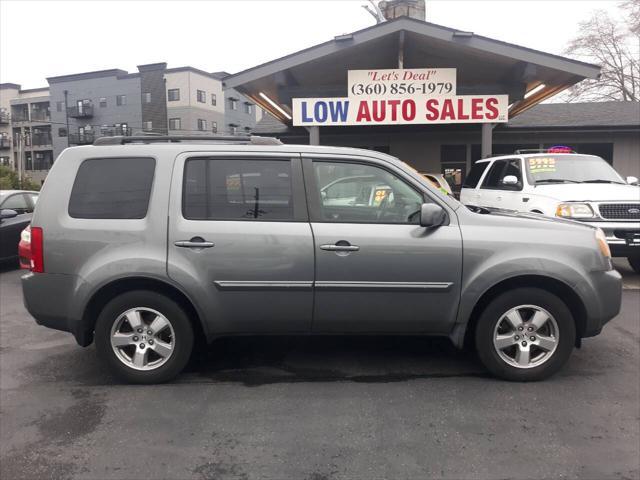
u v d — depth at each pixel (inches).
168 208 160.9
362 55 481.4
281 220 161.6
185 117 2363.4
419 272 160.2
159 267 158.2
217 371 178.2
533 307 162.9
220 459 123.7
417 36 436.1
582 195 298.5
